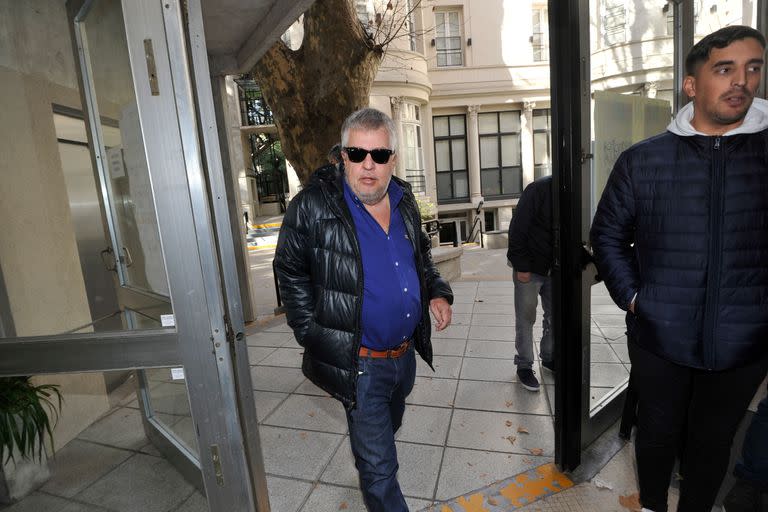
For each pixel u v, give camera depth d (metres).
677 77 2.56
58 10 2.61
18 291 2.33
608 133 2.29
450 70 16.06
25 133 2.41
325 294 1.58
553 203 1.93
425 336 1.77
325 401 3.09
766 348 1.46
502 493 2.05
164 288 1.76
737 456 1.97
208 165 1.41
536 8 16.00
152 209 1.69
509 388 3.08
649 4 2.41
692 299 1.49
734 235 1.44
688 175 1.48
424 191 15.73
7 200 2.29
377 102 13.70
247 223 16.14
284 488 2.20
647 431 1.67
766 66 2.34
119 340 1.45
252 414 1.60
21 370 1.50
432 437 2.55
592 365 2.86
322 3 4.30
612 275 1.66
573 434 2.11
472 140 16.67
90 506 2.05
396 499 1.56
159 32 1.29
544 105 16.78
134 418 2.38
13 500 2.12
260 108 18.14
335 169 1.67
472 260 9.18
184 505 1.99
